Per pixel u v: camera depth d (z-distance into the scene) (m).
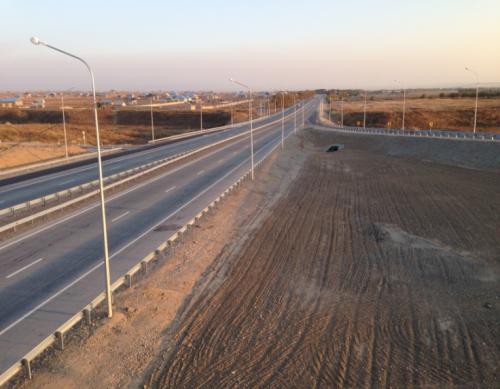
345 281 19.34
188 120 127.31
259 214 30.17
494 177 43.34
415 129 80.88
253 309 16.42
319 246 23.86
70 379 11.73
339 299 17.58
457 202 33.88
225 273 19.69
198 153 57.47
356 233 26.31
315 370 12.77
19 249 20.72
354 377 12.48
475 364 13.21
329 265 21.17
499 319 15.94
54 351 12.79
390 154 63.03
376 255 22.58
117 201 30.62
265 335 14.61
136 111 135.25
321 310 16.56
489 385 12.20
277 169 49.09
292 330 14.99
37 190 33.84
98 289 16.48
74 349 12.93
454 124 92.06
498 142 51.19
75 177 39.25
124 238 22.48
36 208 27.94
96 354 12.84
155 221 25.67
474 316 16.22
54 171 42.59
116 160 49.97
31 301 15.47
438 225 27.97
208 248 22.20
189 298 17.05
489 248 23.59
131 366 12.64
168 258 20.20
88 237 22.55
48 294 16.02
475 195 36.03
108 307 14.74
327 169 52.19
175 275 18.66
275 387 11.95
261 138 78.69
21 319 14.22
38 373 11.82
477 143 53.28
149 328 14.56
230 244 23.42
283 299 17.38
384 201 34.88
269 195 36.66
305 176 47.50
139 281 17.69
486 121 91.56
